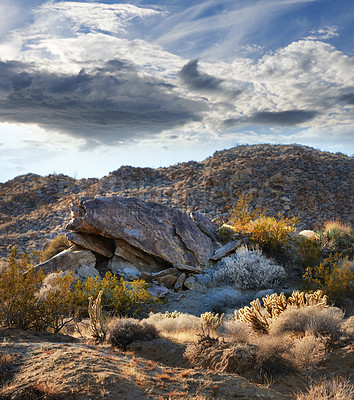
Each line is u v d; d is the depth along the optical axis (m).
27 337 7.54
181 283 17.25
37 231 37.19
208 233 20.88
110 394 4.70
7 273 8.94
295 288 16.12
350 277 14.89
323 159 44.56
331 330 7.58
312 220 32.41
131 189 44.28
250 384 5.80
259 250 19.02
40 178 54.84
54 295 9.33
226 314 13.85
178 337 9.23
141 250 18.06
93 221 17.72
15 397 4.52
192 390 5.34
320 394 5.31
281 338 7.38
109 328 8.91
